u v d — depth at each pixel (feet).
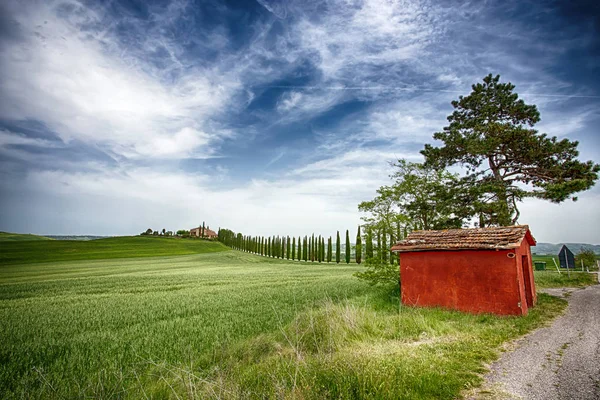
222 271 159.43
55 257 261.85
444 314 43.42
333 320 32.42
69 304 65.00
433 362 22.70
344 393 16.87
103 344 34.88
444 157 82.94
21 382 24.86
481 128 77.87
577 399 17.46
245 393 17.87
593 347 27.09
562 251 98.22
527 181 77.25
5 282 116.16
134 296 75.05
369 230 62.75
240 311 51.72
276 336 33.24
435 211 73.61
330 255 252.62
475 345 27.78
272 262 249.34
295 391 16.87
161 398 20.29
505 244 43.55
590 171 66.49
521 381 20.21
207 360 28.25
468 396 18.16
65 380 25.27
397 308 48.11
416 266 51.13
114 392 21.42
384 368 19.71
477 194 75.31
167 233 549.13
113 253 299.79
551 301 53.11
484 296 44.62
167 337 36.45
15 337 38.88
